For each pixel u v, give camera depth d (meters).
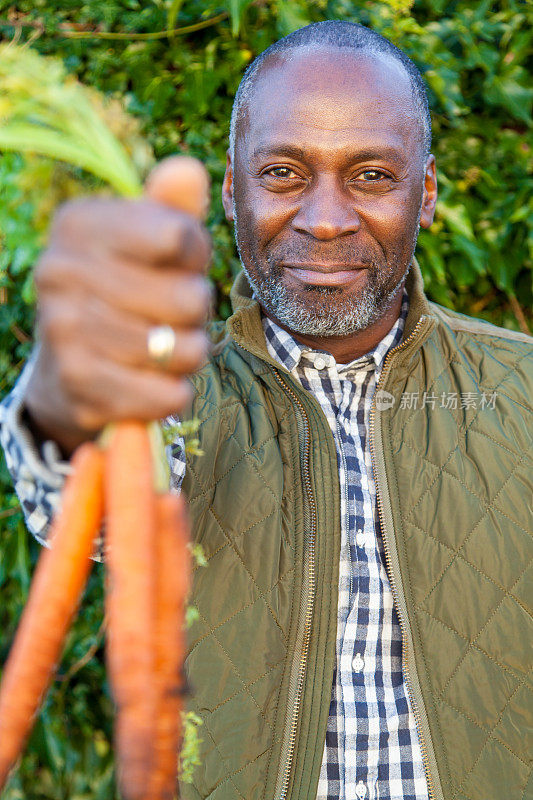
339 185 1.20
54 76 0.70
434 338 1.40
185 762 0.92
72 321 0.58
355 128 1.18
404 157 1.21
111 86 1.90
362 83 1.19
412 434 1.30
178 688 0.59
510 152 1.98
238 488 1.23
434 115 1.96
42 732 2.00
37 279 0.59
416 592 1.21
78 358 0.58
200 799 1.15
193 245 0.58
